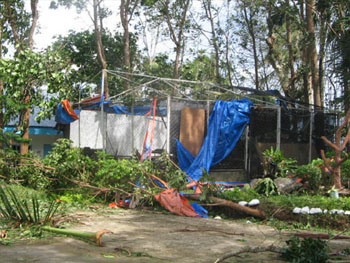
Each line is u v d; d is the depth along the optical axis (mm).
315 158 17328
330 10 21453
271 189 12281
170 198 11609
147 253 6098
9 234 7152
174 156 14672
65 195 13211
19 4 19625
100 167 13406
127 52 24250
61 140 13914
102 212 11008
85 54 24297
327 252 6469
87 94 20375
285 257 5973
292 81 27219
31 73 16406
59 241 6715
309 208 10406
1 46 19281
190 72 28578
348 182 13523
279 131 15961
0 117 16391
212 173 14852
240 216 11281
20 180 13969
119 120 16625
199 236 7840
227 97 17312
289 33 27641
